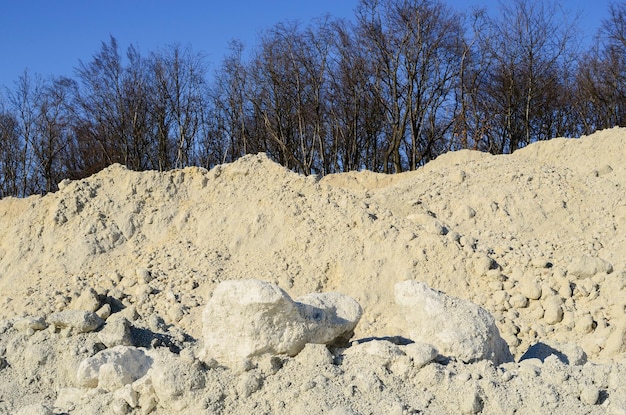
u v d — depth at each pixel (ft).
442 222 39.88
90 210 41.73
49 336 26.68
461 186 43.50
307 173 86.99
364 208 38.93
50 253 39.75
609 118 98.78
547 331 31.14
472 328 21.13
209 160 108.58
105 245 39.81
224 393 18.20
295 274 35.78
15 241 41.24
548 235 39.14
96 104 102.17
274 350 19.27
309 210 39.29
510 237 38.42
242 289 19.17
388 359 18.97
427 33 85.66
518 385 18.20
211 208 41.32
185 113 101.35
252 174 42.52
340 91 92.43
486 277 34.37
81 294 33.06
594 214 40.45
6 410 23.50
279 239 38.27
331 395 17.76
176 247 39.09
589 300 32.12
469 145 92.99
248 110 101.35
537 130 107.04
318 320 19.95
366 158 96.48
